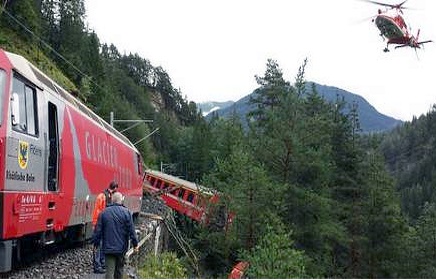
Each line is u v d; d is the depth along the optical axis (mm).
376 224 31094
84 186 16531
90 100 84000
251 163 24703
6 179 9820
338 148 35500
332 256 29906
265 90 37000
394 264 30781
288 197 26172
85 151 16688
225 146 52594
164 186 49969
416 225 43062
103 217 9695
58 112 13789
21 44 70375
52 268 13148
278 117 28391
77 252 16703
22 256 13641
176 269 16047
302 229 25750
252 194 23688
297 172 27203
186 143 102000
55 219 13297
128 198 27438
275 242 15461
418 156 195375
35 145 11516
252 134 30375
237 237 23953
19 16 72812
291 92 28906
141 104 145375
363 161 34062
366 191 32062
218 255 25531
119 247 9656
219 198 26750
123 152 25469
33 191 11312
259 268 14695
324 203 26281
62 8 94750
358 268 30953
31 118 11539
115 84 129375
